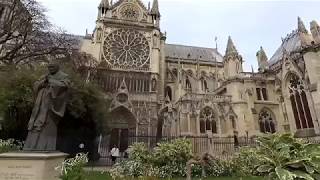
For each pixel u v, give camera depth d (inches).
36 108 432.1
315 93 1512.1
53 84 438.6
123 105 2086.6
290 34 2445.9
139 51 2461.9
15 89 1029.2
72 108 1089.4
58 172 397.4
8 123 1012.5
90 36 2723.9
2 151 645.9
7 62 1253.1
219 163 853.2
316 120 1505.9
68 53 1433.3
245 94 1962.4
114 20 2503.7
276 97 1990.7
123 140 2006.6
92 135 1254.3
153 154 803.4
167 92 2635.3
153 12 2655.0
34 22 1239.5
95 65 2032.5
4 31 1173.7
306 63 1600.6
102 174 731.4
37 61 1325.0
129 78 2327.8
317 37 1604.3
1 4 1229.7
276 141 343.3
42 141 416.8
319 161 306.8
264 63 2337.6
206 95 1968.5
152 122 2122.3
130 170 708.7
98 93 1306.6
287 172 294.2
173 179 706.2
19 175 360.5
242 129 1844.2
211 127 1868.8
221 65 3169.3
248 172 792.9
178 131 1871.3
